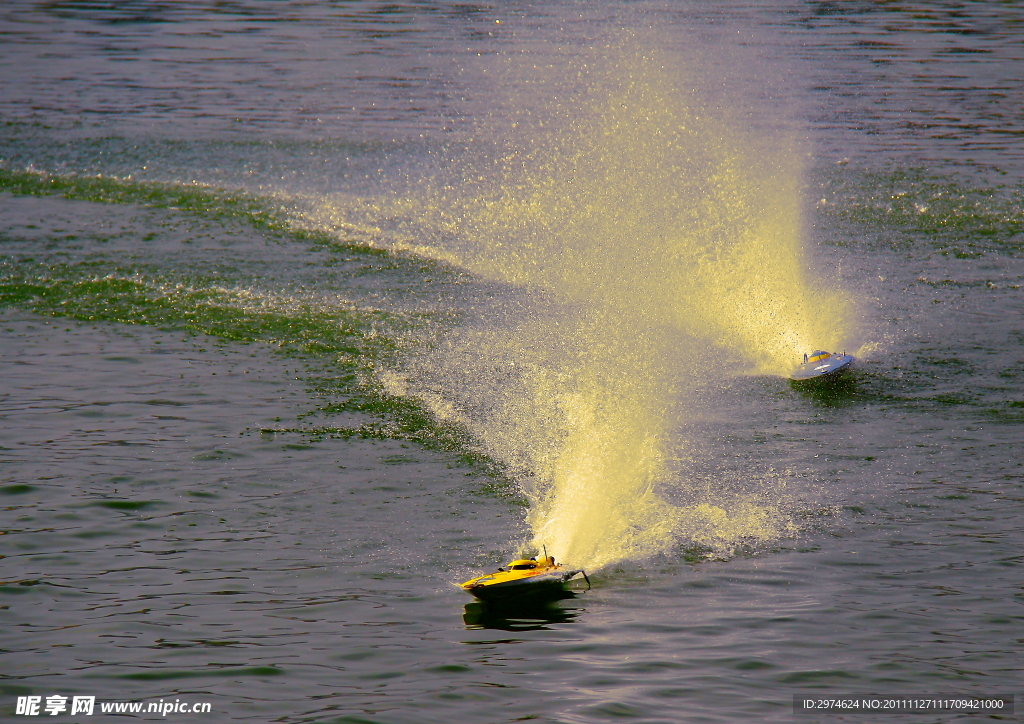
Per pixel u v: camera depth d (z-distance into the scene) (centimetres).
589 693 4100
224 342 8731
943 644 4481
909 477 6306
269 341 8781
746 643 4484
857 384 7962
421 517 5750
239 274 10500
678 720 3934
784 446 6825
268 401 7469
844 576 5094
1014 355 8494
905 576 5088
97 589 4884
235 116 16975
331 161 14612
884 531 5591
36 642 4425
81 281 10069
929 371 8194
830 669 4288
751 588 4988
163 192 13262
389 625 4619
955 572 5125
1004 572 5116
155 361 8225
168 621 4616
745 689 4144
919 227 12019
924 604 4819
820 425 7188
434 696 4081
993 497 6006
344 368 8206
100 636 4484
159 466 6303
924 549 5375
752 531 5609
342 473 6309
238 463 6400
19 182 13475
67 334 8769
